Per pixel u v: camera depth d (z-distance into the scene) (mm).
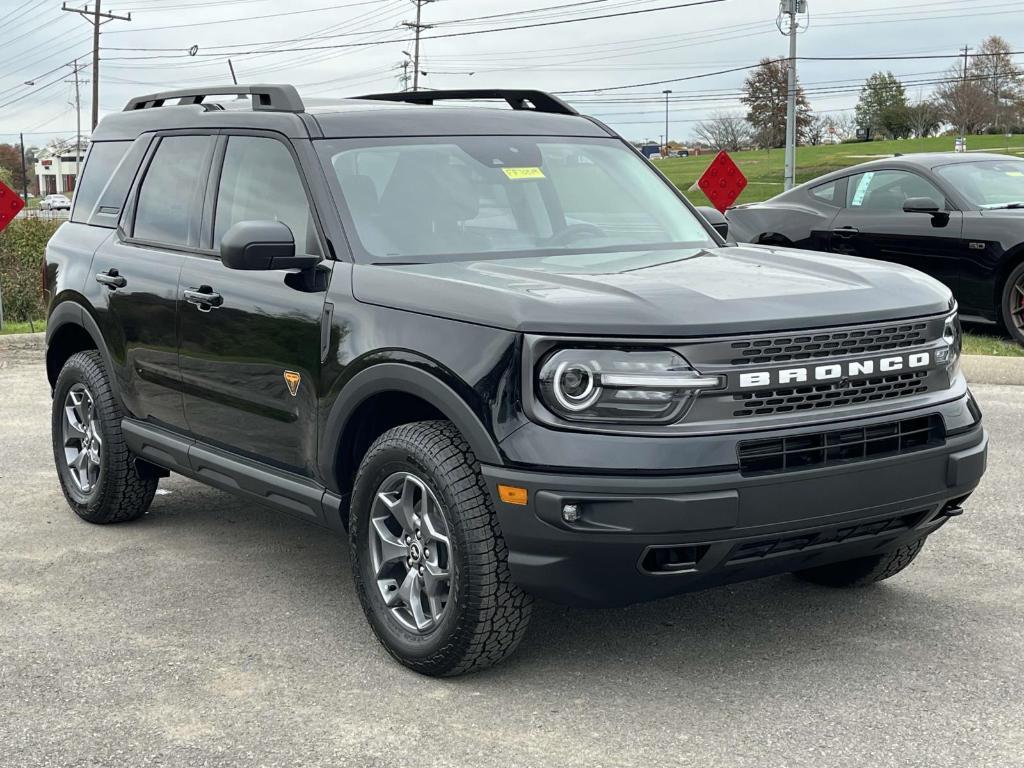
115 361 5523
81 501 5906
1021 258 10266
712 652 4133
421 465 3787
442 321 3787
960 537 5441
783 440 3561
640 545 3443
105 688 3908
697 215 5156
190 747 3467
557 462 3461
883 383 3799
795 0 44344
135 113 5973
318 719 3646
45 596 4848
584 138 5297
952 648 4129
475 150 4879
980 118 93875
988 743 3393
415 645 3943
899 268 4348
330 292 4246
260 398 4586
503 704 3730
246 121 5000
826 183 12023
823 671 3949
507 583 3705
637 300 3617
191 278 4957
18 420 8555
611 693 3799
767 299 3703
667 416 3490
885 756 3322
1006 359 9352
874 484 3672
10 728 3615
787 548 3670
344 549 5480
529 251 4520
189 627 4473
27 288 19062
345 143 4664
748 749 3383
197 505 6277
